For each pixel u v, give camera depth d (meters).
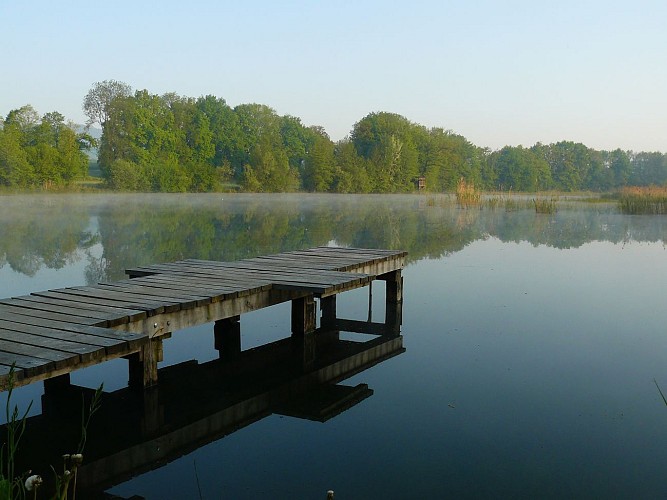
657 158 81.81
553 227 20.31
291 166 57.56
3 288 9.42
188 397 5.10
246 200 40.56
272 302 6.48
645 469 3.73
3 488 2.01
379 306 8.55
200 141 51.84
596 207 31.05
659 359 6.02
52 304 5.55
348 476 3.62
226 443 4.15
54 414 4.73
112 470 3.75
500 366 5.82
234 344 6.73
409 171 55.84
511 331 7.10
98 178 51.06
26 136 43.06
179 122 52.41
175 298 5.65
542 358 6.06
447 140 61.12
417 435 4.24
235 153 55.44
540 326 7.32
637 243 15.67
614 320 7.62
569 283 10.15
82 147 47.56
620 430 4.32
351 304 8.71
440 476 3.62
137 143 47.94
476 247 14.98
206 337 7.10
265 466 3.77
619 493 3.43
